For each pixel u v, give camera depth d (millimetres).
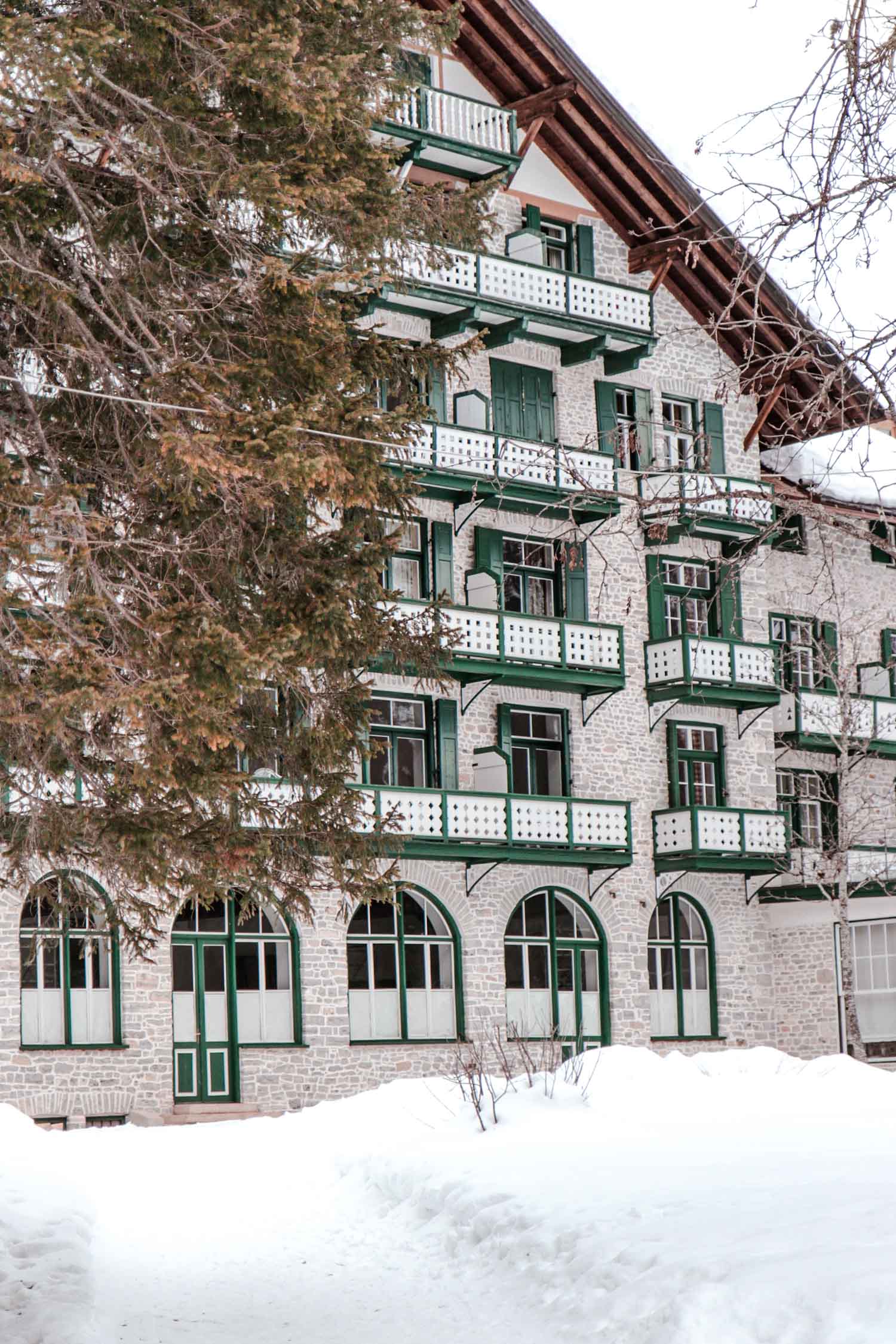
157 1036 26312
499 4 30531
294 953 28109
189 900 13508
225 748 11531
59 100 10461
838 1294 8344
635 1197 12430
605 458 31875
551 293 31297
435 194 14219
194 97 11766
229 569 12055
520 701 31234
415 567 30328
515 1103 18844
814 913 33656
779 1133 16109
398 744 30000
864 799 34406
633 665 32781
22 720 10516
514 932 30812
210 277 12727
